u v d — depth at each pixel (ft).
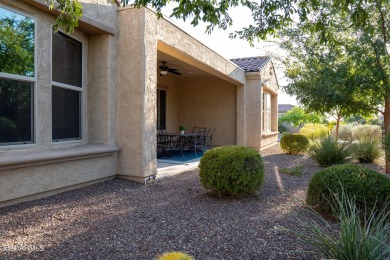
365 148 31.40
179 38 23.53
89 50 19.27
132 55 19.21
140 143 19.12
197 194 17.08
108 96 19.02
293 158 34.78
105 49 18.97
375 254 7.85
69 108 17.84
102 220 12.41
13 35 13.87
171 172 23.59
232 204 15.23
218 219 12.89
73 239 10.44
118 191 17.07
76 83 18.34
